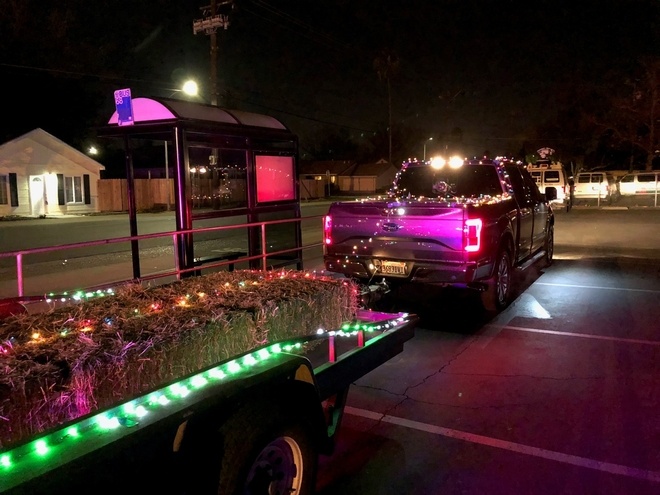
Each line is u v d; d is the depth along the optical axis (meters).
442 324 7.58
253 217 8.83
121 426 2.47
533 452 4.17
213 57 30.56
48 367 2.73
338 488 3.76
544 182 26.92
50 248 5.91
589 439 4.35
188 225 7.62
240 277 5.17
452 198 8.84
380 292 6.34
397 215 7.55
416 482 3.82
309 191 56.34
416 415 4.84
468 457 4.13
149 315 3.67
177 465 2.67
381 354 4.42
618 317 7.75
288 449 3.26
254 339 3.89
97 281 11.48
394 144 84.62
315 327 4.56
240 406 2.94
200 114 7.92
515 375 5.70
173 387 2.79
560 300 8.81
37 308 8.27
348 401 5.15
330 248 8.16
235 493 2.83
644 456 4.09
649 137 40.25
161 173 45.66
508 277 8.43
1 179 30.09
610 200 32.50
